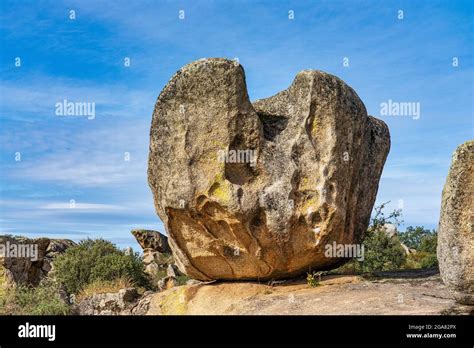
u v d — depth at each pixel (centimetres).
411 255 2959
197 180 1599
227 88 1584
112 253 2594
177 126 1620
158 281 2675
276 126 1691
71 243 3422
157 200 1694
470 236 1149
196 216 1630
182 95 1611
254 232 1630
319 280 1719
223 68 1583
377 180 1902
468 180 1149
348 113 1670
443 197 1195
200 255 1691
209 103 1597
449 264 1172
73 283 2372
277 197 1611
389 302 1395
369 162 1850
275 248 1650
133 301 1961
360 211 1836
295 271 1745
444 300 1388
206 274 1764
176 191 1609
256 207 1602
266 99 1772
